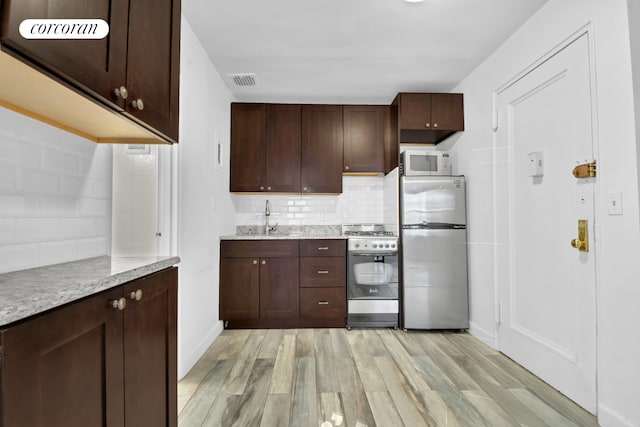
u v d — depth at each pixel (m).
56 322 0.67
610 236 1.62
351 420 1.67
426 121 3.27
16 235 1.04
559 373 1.97
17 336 0.57
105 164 1.52
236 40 2.45
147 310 1.07
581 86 1.80
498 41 2.51
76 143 1.32
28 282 0.79
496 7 2.10
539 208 2.17
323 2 2.04
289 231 3.83
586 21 1.76
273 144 3.56
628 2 1.52
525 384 2.06
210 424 1.64
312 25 2.28
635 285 1.50
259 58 2.72
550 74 2.04
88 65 0.80
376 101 3.64
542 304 2.14
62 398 0.68
